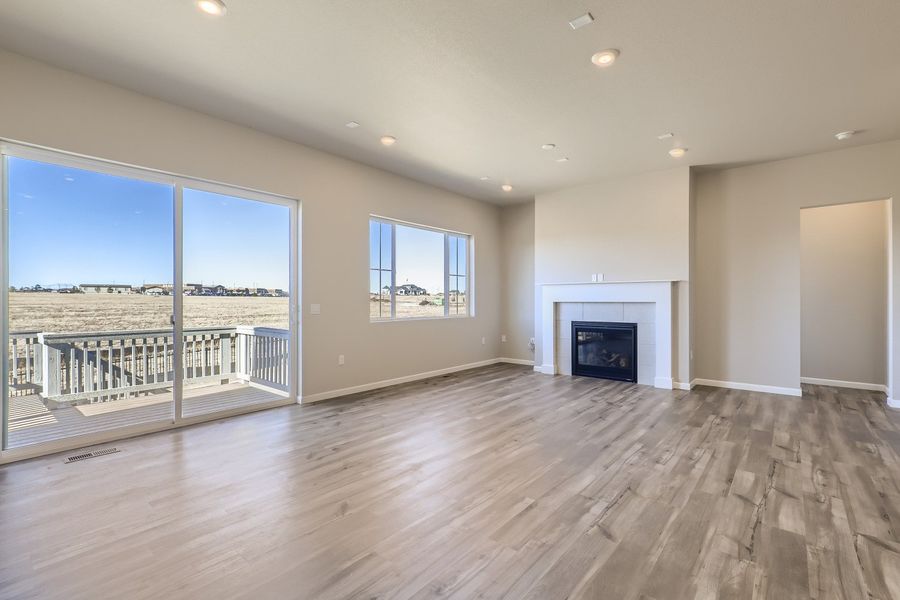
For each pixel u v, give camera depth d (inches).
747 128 157.2
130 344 136.8
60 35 103.2
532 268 281.6
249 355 166.7
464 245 273.0
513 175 218.7
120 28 100.1
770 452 121.3
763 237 198.4
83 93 122.8
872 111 142.9
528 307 283.9
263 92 131.6
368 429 142.9
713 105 138.6
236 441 130.8
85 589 64.2
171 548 74.9
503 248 293.7
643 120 150.3
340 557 72.5
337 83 125.6
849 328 210.2
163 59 113.9
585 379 229.6
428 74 120.3
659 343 208.7
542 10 92.7
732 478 103.9
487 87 127.3
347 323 196.5
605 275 227.5
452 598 62.5
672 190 206.5
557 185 237.5
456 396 191.0
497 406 173.2
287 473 107.0
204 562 70.9
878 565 70.2
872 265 205.2
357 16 95.0
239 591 63.9
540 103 137.6
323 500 92.9
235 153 155.9
